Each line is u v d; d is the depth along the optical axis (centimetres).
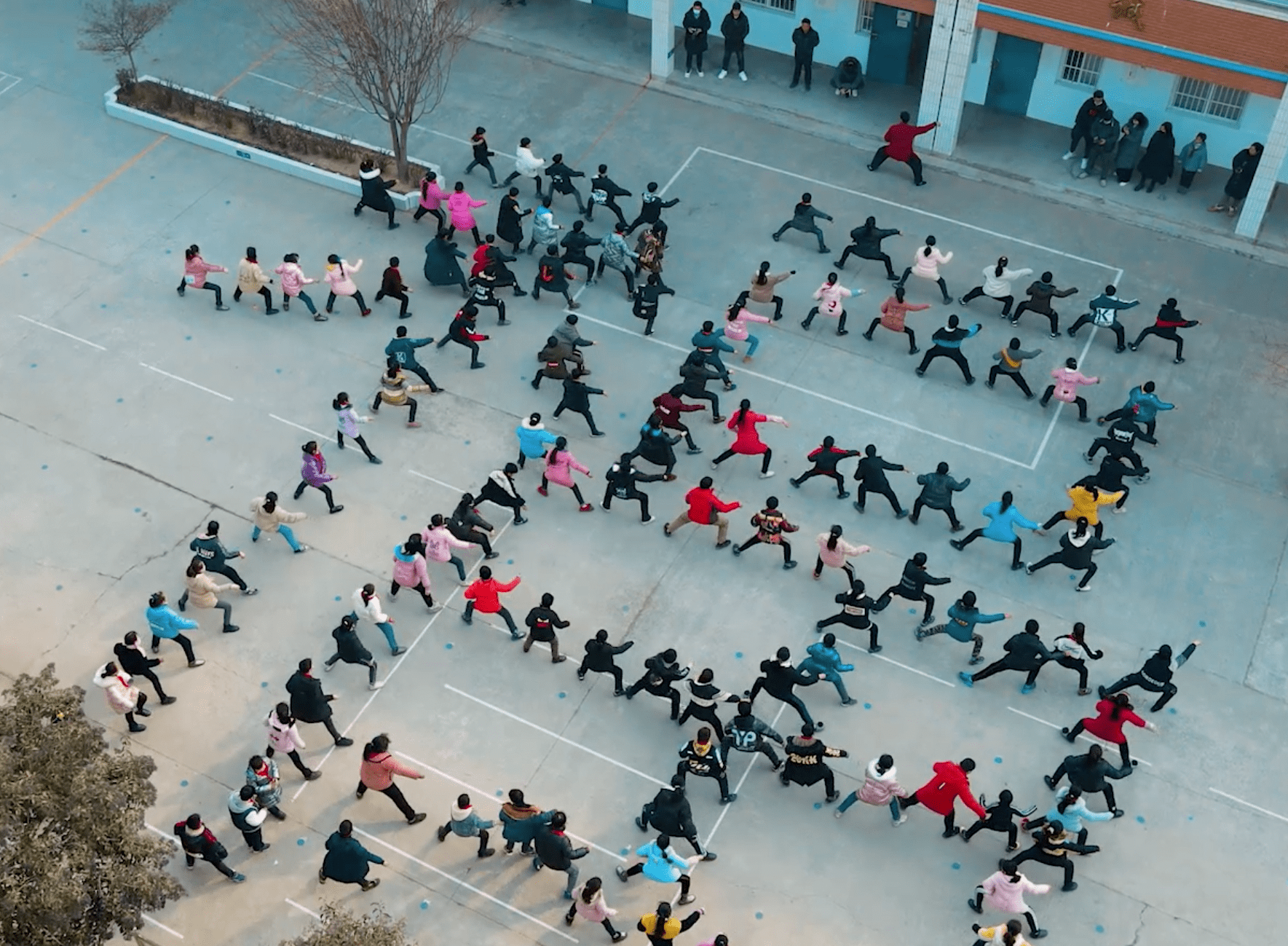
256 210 2764
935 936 1775
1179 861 1850
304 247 2688
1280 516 2252
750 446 2216
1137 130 2727
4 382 2436
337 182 2794
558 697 2011
